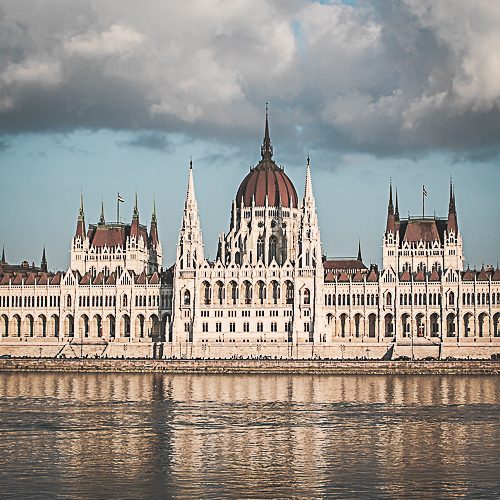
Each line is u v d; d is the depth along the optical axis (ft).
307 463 531.50
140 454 553.23
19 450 563.89
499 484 487.61
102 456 547.08
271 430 634.02
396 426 650.43
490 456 550.36
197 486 481.87
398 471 513.86
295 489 476.95
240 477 499.51
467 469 518.37
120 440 595.88
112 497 463.01
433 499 461.78
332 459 541.75
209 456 548.31
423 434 619.26
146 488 477.77
